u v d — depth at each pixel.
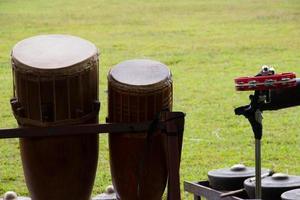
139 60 11.74
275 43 39.06
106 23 47.84
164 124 10.48
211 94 27.59
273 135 21.16
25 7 55.50
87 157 11.33
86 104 11.15
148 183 11.16
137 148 10.98
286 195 10.16
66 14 51.91
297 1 54.09
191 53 37.16
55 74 10.80
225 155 19.33
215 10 51.91
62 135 10.71
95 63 11.27
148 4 56.06
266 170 11.52
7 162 18.94
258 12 50.16
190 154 19.45
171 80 11.24
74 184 11.34
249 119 10.07
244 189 10.89
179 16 50.00
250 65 33.59
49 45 11.57
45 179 11.23
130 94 10.90
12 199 12.44
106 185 16.64
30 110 11.00
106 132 10.70
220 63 34.38
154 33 43.78
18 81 11.03
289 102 10.15
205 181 11.84
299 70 32.06
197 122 23.20
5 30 45.38
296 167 17.92
